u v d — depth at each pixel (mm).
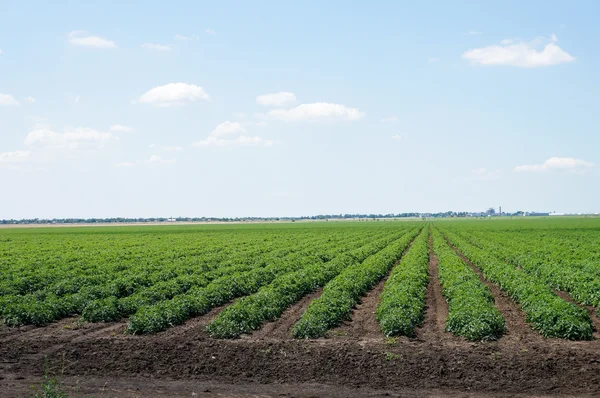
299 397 16875
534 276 41000
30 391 16906
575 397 16453
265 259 53156
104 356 21297
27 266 48500
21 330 26406
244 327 25516
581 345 21875
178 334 25062
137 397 16734
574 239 85500
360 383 18062
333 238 97312
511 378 18109
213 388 17750
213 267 49500
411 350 21312
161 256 59281
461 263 45750
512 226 155250
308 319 25156
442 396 16781
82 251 69500
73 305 30781
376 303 32938
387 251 62625
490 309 25812
